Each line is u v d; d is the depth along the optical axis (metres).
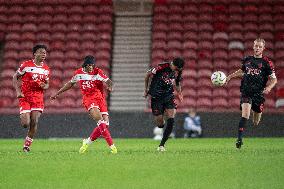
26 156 40.22
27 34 104.44
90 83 43.69
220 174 29.69
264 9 108.38
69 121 84.38
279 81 95.31
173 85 47.69
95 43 103.00
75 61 100.12
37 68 46.34
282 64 99.12
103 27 105.50
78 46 102.44
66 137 84.25
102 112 43.75
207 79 96.12
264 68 46.72
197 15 107.19
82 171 30.92
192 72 96.88
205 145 58.94
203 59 99.69
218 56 100.19
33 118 46.38
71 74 98.00
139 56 102.69
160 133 82.31
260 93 47.34
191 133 83.44
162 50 101.19
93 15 107.75
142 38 105.56
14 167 32.75
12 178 28.64
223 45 102.12
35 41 103.56
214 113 83.56
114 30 106.94
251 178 28.34
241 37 103.69
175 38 103.12
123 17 109.12
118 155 40.44
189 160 35.91
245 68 47.03
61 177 28.89
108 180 27.83
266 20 106.81
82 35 104.25
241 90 47.44
